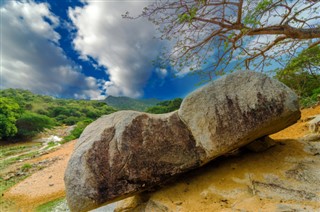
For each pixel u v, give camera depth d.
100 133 4.57
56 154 20.19
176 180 4.81
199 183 4.56
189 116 4.43
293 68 7.57
